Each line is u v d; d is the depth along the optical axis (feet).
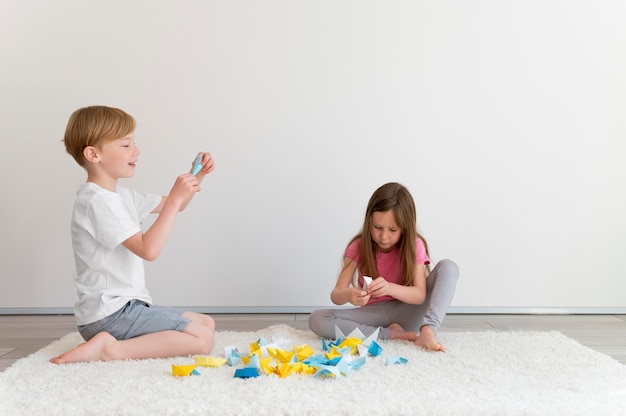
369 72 8.21
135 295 5.92
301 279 8.30
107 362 5.43
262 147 8.22
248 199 8.25
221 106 8.20
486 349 5.88
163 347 5.64
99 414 4.13
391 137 8.23
